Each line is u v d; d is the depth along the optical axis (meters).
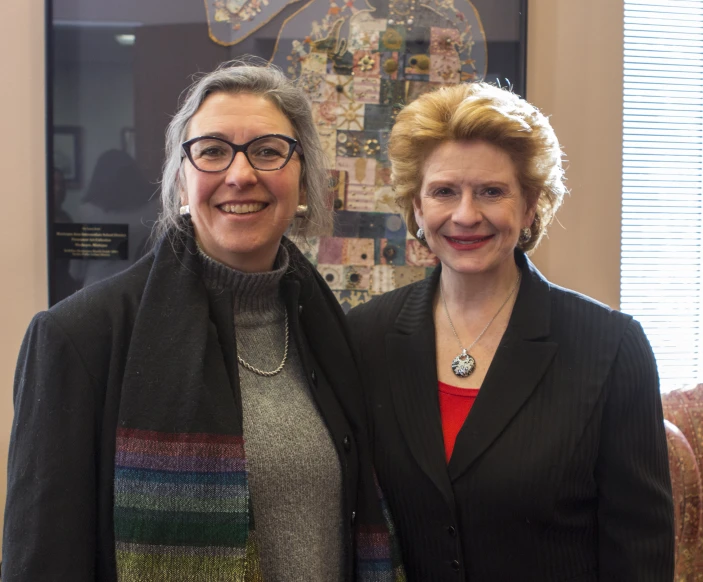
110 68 2.29
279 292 1.48
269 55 2.36
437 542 1.40
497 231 1.39
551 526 1.35
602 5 2.58
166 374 1.19
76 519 1.10
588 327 1.43
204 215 1.30
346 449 1.41
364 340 1.59
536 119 1.39
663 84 2.83
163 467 1.15
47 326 1.16
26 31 2.29
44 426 1.11
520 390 1.38
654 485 1.35
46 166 2.28
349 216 2.42
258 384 1.37
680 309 2.95
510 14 2.47
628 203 2.85
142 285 1.29
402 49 2.42
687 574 2.21
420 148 1.43
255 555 1.23
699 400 2.56
